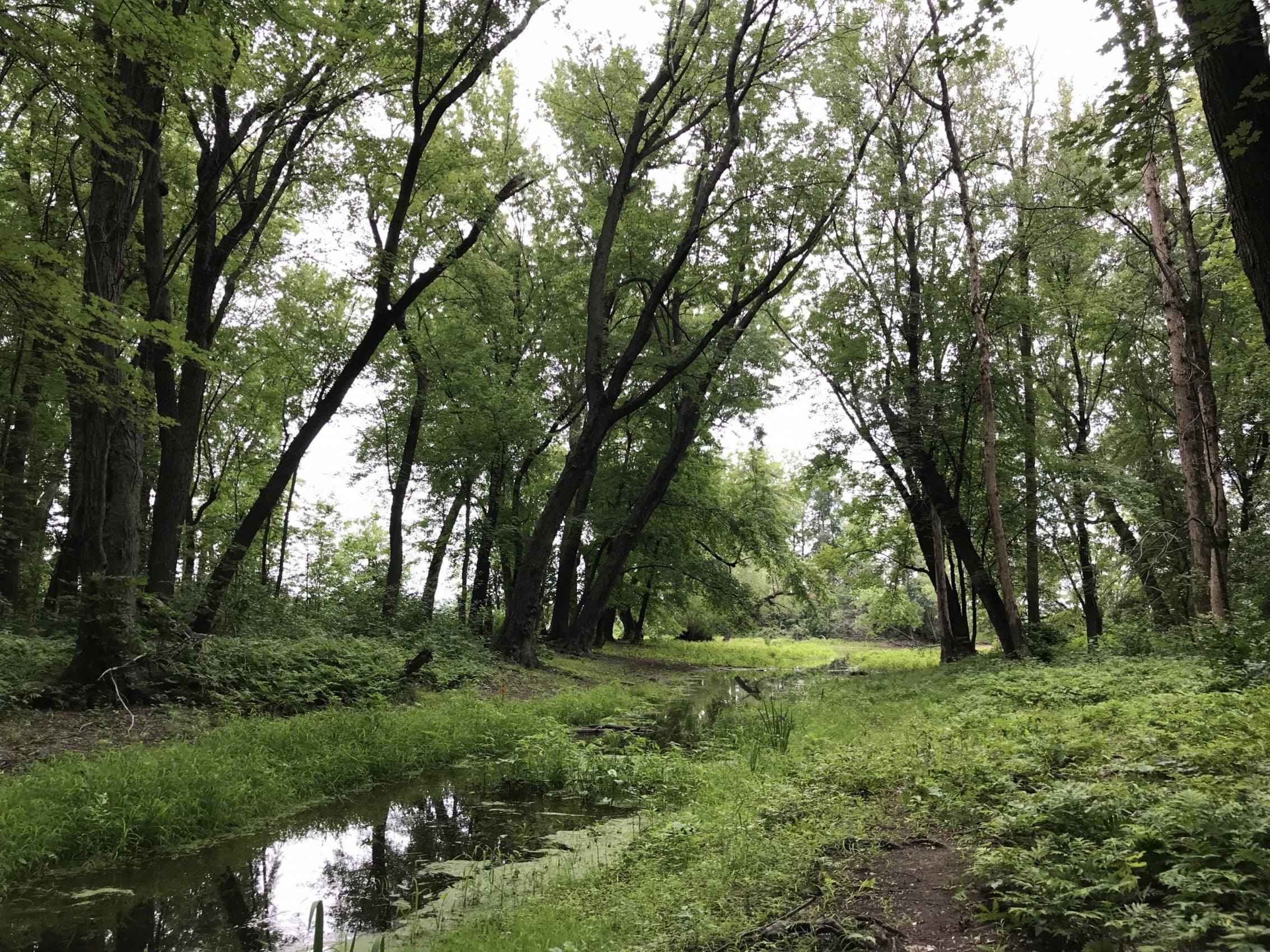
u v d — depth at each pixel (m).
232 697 11.14
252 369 25.88
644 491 27.31
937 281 22.36
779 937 3.89
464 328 24.11
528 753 10.40
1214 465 13.09
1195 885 3.18
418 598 21.77
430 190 19.48
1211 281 17.62
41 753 8.05
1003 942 3.50
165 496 12.92
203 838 7.35
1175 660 11.75
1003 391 21.75
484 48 15.05
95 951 5.04
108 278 10.26
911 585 45.69
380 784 9.63
